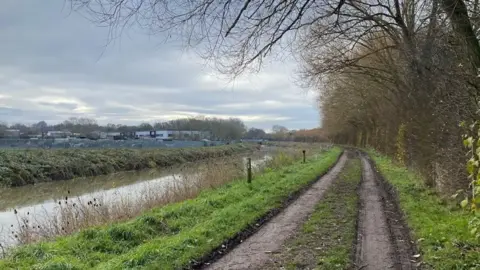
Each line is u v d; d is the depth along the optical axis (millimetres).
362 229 9117
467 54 7742
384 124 36469
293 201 13305
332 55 16422
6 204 19047
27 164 27672
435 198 11867
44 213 15258
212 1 5293
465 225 8039
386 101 30344
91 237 8227
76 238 8125
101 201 14633
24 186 25469
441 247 7020
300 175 20312
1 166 25719
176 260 6863
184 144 54938
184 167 38688
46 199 20422
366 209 11633
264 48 6500
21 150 30500
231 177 19938
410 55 13492
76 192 22781
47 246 7586
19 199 20703
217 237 8352
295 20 6055
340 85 28219
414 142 17516
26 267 6375
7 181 24609
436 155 12656
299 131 112750
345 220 9953
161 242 7996
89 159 33469
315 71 17062
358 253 7250
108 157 35625
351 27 13391
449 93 10242
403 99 21078
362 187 16797
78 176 30688
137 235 8570
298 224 9766
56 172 29000
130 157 38219
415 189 14242
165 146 51438
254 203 11969
